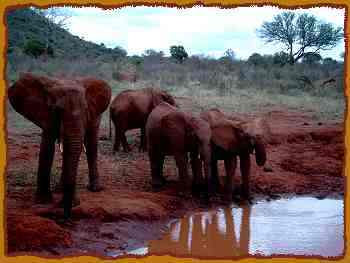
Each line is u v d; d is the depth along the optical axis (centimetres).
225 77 3275
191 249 849
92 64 3055
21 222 790
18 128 1664
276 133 1758
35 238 776
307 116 2286
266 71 3816
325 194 1260
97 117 1047
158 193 1128
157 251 827
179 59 4650
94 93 999
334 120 2214
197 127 1114
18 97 938
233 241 895
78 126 880
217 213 1072
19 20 4019
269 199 1209
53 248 779
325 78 3753
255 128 1158
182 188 1132
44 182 957
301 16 4716
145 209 980
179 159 1134
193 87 2828
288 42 4731
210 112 1216
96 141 1059
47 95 920
